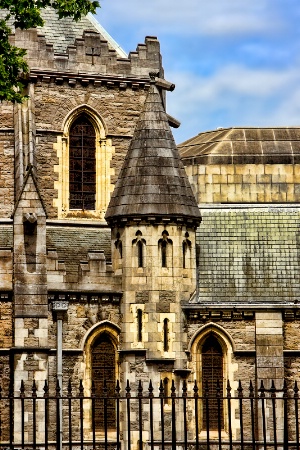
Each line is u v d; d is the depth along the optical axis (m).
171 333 87.06
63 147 94.81
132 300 87.06
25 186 85.06
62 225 93.69
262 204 97.88
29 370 83.12
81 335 86.00
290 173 103.88
